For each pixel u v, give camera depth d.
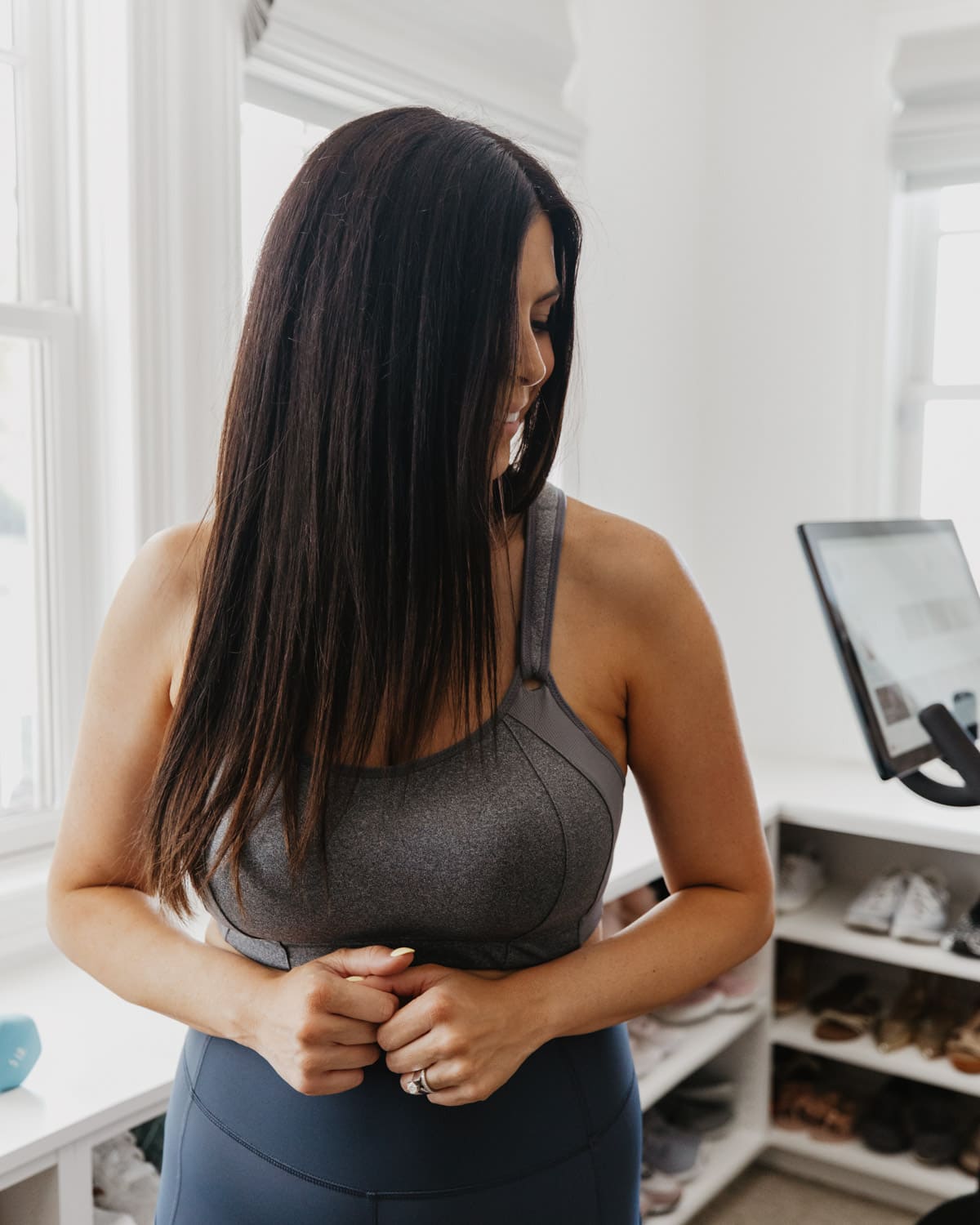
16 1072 1.24
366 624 0.82
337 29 1.90
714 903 0.95
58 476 1.68
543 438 0.93
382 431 0.82
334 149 0.85
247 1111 0.89
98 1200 1.34
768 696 2.97
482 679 0.84
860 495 2.82
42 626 1.70
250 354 0.87
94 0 1.62
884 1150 2.39
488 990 0.82
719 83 2.94
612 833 0.89
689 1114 2.46
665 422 2.89
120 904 0.96
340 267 0.82
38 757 1.72
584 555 0.90
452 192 0.81
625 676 0.90
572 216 0.89
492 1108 0.87
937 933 2.30
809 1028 2.50
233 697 0.86
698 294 3.00
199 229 1.68
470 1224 0.85
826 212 2.81
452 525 0.82
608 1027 0.95
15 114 1.65
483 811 0.83
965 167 2.67
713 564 3.04
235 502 0.87
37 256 1.67
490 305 0.81
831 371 2.83
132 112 1.60
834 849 2.77
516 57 2.27
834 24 2.77
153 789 0.89
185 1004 0.88
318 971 0.82
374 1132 0.85
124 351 1.64
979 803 1.35
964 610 1.69
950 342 2.83
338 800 0.83
